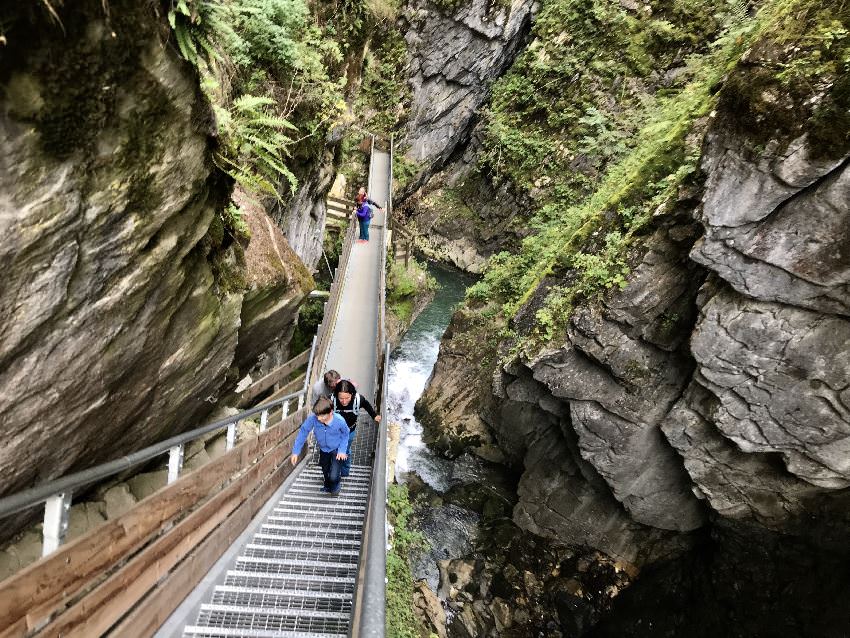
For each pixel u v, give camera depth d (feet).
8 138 5.84
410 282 65.26
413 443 46.21
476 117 91.04
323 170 37.83
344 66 41.68
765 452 26.40
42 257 6.74
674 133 33.01
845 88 19.04
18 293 6.62
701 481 29.37
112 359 9.29
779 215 21.38
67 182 6.77
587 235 36.96
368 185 68.74
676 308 27.99
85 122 6.81
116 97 7.19
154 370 11.49
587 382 31.68
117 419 10.95
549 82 77.82
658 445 30.89
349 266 46.65
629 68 71.51
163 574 9.80
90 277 7.80
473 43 82.33
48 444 8.70
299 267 23.40
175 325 11.59
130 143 7.72
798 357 23.02
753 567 29.99
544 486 37.93
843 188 19.61
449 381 48.65
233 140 17.15
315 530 15.37
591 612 33.60
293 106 29.07
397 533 34.83
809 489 26.25
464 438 44.37
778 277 22.25
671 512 32.73
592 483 35.27
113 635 8.17
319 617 10.87
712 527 31.58
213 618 10.71
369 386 33.24
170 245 9.72
